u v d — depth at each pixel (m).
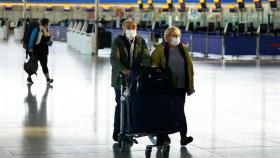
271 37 38.94
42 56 21.58
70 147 10.88
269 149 10.89
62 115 14.61
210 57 38.88
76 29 45.69
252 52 38.59
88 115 14.65
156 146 10.06
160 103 10.00
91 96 18.20
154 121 9.98
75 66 29.62
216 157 10.20
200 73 26.78
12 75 24.33
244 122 13.88
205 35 39.94
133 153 10.49
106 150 10.68
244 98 18.20
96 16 39.94
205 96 18.59
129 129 10.13
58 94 18.61
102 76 24.47
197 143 11.41
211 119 14.28
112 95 18.45
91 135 12.07
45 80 22.69
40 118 14.12
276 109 15.98
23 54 38.00
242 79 24.20
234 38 38.16
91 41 39.81
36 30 21.31
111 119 14.09
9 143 11.12
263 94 19.23
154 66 10.83
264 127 13.24
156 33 49.47
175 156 10.27
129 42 10.93
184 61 10.89
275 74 26.78
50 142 11.28
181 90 10.95
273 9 47.97
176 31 10.81
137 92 9.96
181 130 11.05
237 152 10.60
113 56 10.78
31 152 10.37
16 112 14.99
